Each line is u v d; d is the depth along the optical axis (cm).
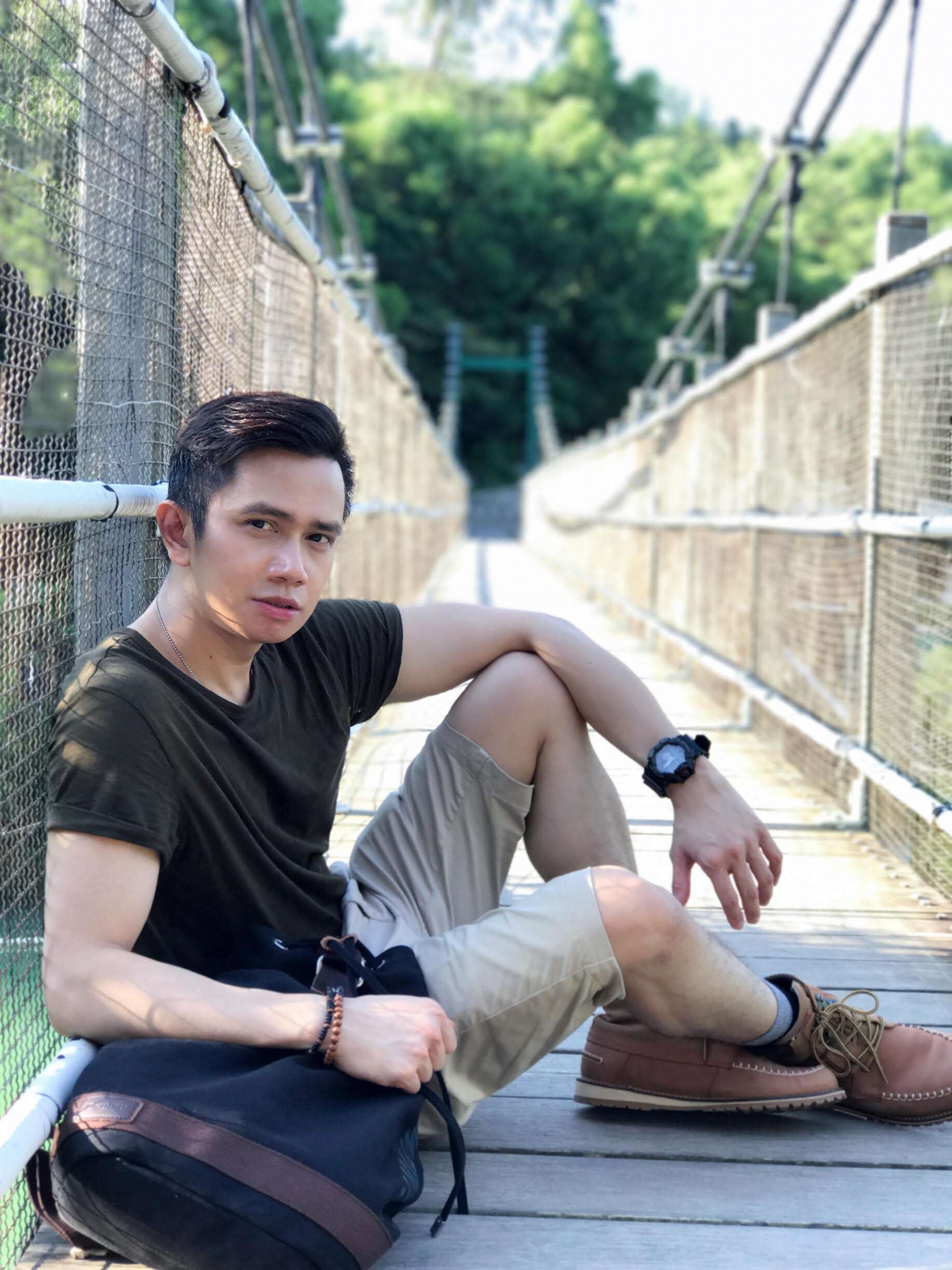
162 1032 126
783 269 627
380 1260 140
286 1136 121
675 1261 140
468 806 172
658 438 782
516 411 4366
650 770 167
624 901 148
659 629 702
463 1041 148
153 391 179
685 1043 166
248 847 144
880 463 329
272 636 138
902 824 312
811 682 401
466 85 5016
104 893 127
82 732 129
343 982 136
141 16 159
